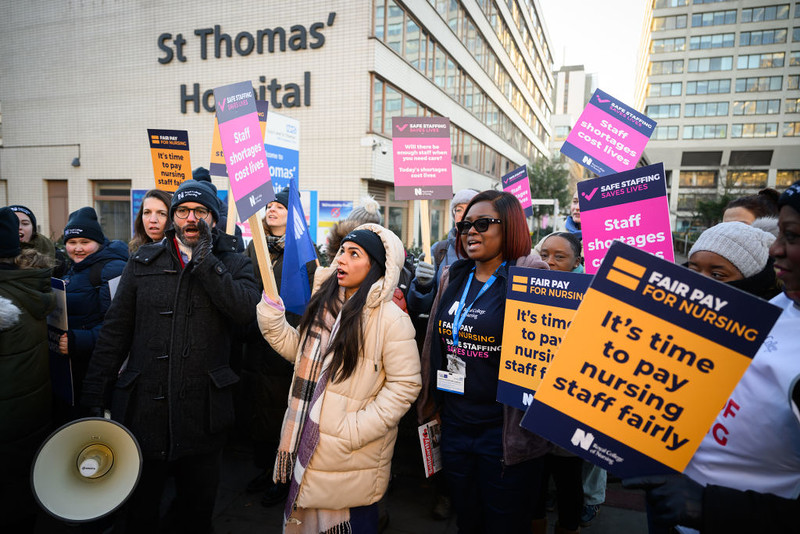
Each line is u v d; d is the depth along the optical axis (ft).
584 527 8.70
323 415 5.62
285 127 13.58
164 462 6.95
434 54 50.37
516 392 5.53
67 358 7.63
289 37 37.93
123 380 6.68
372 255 5.86
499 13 77.10
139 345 6.73
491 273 6.37
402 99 43.11
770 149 186.70
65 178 46.62
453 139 58.13
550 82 153.07
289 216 7.61
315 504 5.56
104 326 6.84
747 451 3.68
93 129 44.83
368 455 5.71
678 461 3.55
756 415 3.62
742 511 3.14
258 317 6.53
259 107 10.13
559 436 3.85
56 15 44.96
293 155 13.97
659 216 6.30
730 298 3.35
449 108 55.36
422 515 8.92
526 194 18.31
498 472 5.86
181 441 6.62
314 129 38.29
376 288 5.75
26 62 46.83
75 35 44.39
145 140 42.93
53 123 46.39
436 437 6.72
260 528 8.29
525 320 5.53
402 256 6.03
